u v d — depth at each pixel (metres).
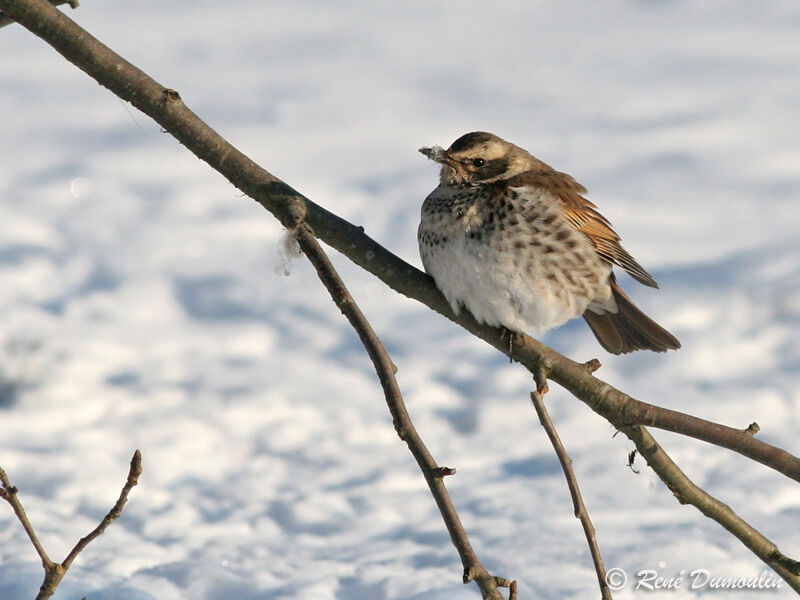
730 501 10.13
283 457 11.39
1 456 11.20
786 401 11.99
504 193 7.41
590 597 8.76
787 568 6.18
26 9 6.00
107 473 10.97
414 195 18.31
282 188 6.05
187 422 11.98
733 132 20.16
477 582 4.68
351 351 13.76
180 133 6.10
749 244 15.84
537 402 5.42
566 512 10.10
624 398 6.26
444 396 12.48
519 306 7.30
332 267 5.43
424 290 6.95
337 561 9.51
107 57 6.07
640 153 19.56
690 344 13.27
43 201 18.03
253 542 9.82
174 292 15.15
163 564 9.38
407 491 10.70
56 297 14.84
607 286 8.02
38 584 8.80
